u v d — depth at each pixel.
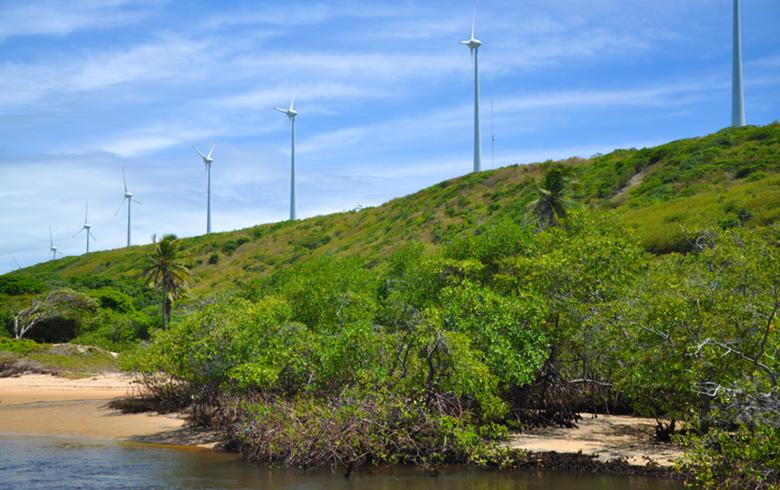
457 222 90.88
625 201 80.31
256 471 20.61
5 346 59.34
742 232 21.05
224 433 25.27
